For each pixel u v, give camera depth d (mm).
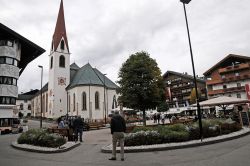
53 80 66312
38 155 12148
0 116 34000
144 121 27062
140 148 11852
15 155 12281
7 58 35844
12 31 35656
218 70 62844
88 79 62188
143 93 25828
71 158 10867
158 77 27172
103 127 37344
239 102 19875
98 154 11695
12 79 36094
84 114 58719
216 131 16203
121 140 9797
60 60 68562
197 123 16141
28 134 16859
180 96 77875
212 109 54406
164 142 13320
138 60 26906
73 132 18391
